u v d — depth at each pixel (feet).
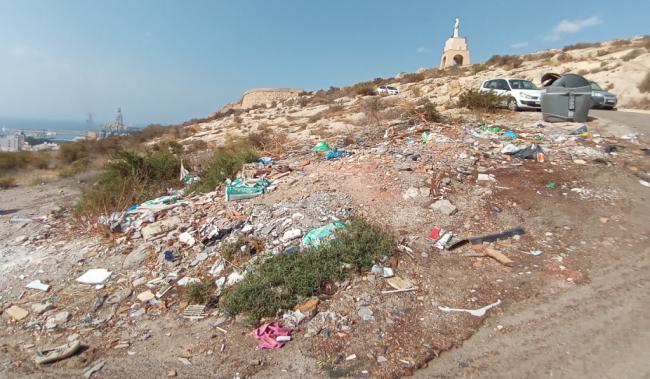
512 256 14.66
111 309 13.43
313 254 14.38
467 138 29.53
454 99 63.26
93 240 19.62
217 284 14.24
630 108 57.52
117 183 30.42
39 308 13.58
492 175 21.40
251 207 19.97
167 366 10.44
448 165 23.11
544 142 28.30
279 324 11.76
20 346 11.79
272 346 10.80
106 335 12.09
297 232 16.49
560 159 24.06
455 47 169.17
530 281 13.14
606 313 11.39
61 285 15.31
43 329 12.56
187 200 24.58
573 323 11.07
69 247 19.08
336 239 15.20
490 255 14.57
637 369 9.36
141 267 16.11
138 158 33.55
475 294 12.62
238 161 30.53
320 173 24.58
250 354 10.66
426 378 9.49
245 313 12.32
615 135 31.12
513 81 50.96
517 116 43.16
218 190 25.57
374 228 15.94
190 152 61.16
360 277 13.52
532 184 20.20
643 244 15.07
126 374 10.25
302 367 10.05
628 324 10.88
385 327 11.34
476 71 112.27
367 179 21.94
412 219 17.35
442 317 11.65
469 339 10.75
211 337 11.54
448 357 10.15
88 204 26.40
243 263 15.11
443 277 13.60
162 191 30.07
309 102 136.56
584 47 130.41
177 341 11.51
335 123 65.31
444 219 17.24
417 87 105.91
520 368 9.61
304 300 12.55
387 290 12.89
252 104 214.28
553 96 37.29
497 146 27.07
